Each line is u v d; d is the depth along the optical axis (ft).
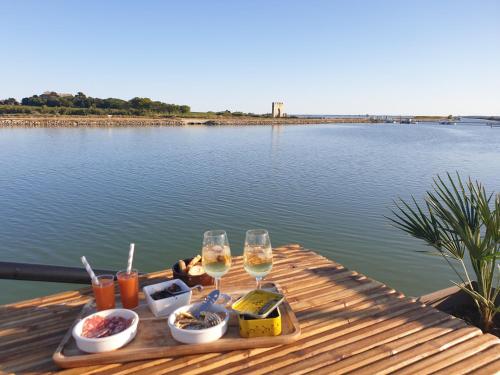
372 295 7.36
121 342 5.30
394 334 5.98
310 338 5.84
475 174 57.16
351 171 59.41
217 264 6.35
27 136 118.62
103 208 35.27
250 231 6.54
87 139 111.14
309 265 8.96
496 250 8.89
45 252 25.05
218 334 5.51
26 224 30.48
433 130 236.02
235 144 105.50
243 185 46.96
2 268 7.11
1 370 5.10
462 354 5.55
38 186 44.60
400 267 23.27
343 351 5.51
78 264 23.44
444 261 24.08
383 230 29.84
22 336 5.90
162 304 6.15
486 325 9.72
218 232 6.60
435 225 9.86
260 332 5.56
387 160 74.79
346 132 191.31
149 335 5.62
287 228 30.32
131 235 28.37
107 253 25.14
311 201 39.04
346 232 29.43
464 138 152.35
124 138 116.98
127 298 6.41
